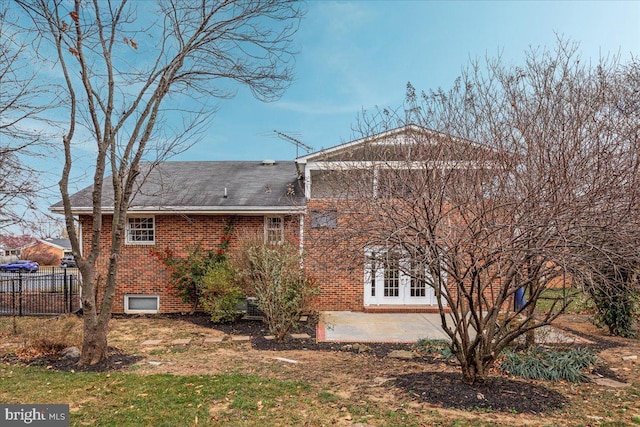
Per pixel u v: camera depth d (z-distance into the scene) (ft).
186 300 44.88
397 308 44.50
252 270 38.73
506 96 26.20
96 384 21.27
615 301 32.01
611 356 27.81
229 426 16.05
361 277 44.68
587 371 24.40
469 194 17.89
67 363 25.52
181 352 29.35
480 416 16.96
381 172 21.53
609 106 21.29
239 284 40.34
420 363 26.45
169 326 38.99
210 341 33.01
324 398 19.24
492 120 20.24
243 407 18.01
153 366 25.29
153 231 46.75
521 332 19.39
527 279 17.78
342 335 34.76
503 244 16.10
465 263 17.94
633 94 29.94
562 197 15.96
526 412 17.52
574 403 19.06
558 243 15.55
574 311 39.65
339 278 44.62
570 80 21.56
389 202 18.81
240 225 46.34
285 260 34.91
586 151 17.22
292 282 34.91
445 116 21.85
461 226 17.75
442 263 18.45
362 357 28.12
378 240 17.95
